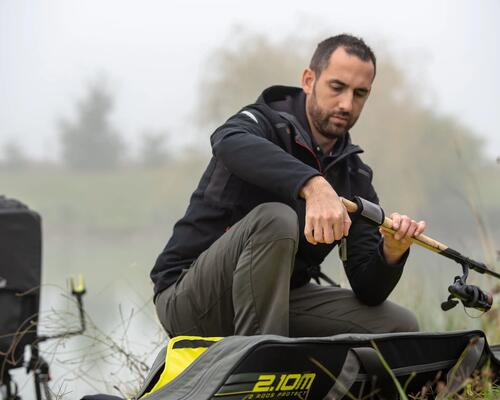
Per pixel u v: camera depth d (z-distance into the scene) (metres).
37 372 7.37
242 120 6.04
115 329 7.54
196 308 5.83
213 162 6.14
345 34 6.34
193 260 6.06
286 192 5.32
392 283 6.07
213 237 6.04
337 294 6.34
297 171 5.32
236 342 4.68
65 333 7.39
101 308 12.55
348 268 6.29
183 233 6.13
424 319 8.90
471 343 5.20
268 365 4.59
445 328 8.70
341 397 4.78
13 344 7.31
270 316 5.41
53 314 7.89
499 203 13.43
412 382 5.19
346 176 6.37
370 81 6.27
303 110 6.38
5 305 7.80
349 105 6.18
